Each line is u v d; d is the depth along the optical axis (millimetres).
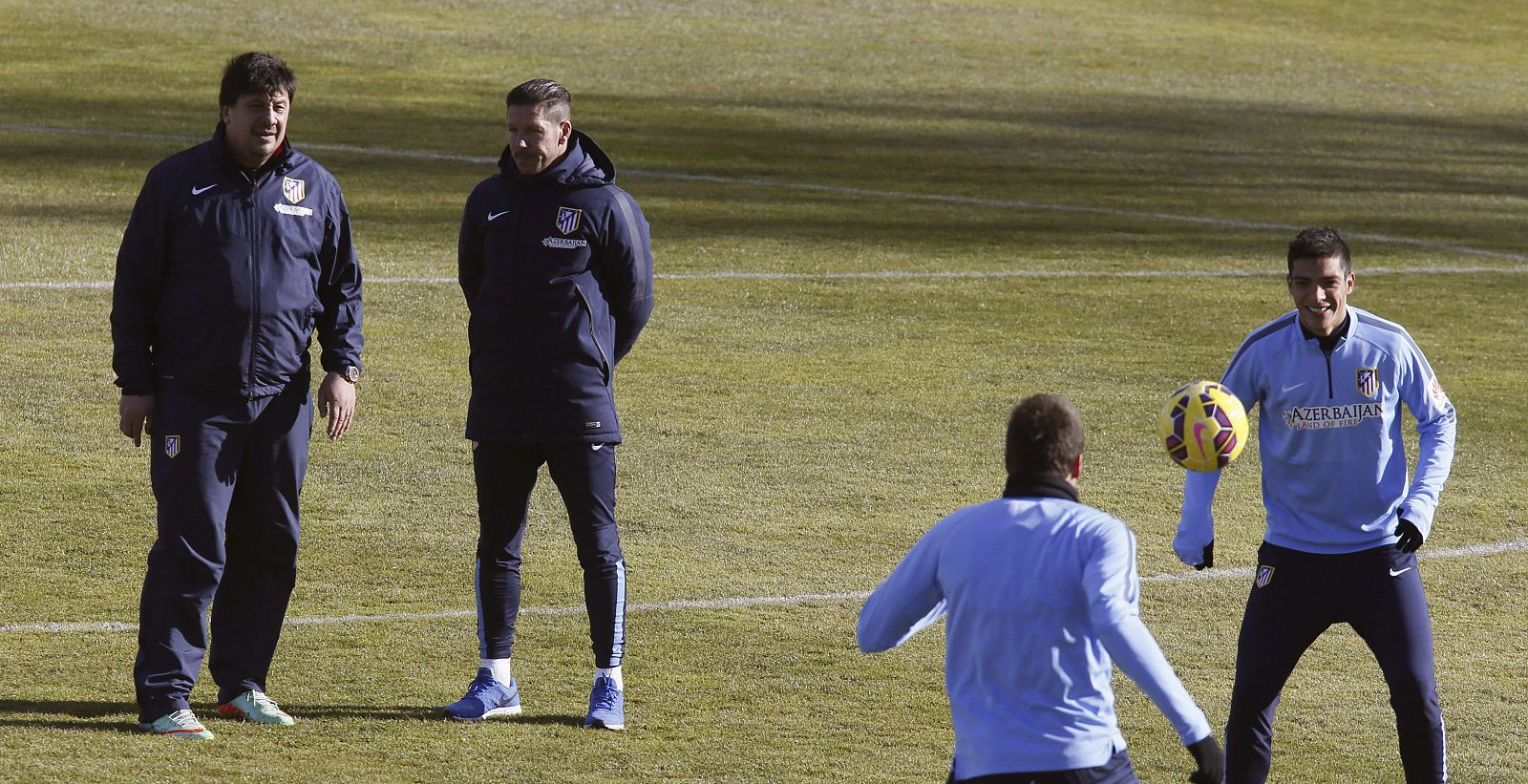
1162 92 104750
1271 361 18156
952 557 13234
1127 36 126500
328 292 21016
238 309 19562
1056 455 13398
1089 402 41281
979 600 12992
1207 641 25922
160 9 111500
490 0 122188
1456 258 62312
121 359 19562
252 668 20766
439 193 67188
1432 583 28922
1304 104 103812
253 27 108500
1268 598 18359
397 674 23172
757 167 76312
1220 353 46906
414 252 56031
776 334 47500
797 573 28750
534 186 20562
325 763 19328
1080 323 50188
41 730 19875
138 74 92688
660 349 45344
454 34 110000
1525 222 70875
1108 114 96188
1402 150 89688
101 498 31531
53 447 34781
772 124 87438
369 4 118562
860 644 13836
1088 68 112125
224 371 19609
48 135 75312
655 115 88500
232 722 20594
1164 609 27359
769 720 21812
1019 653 12867
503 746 20281
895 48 114812
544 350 20438
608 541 21141
